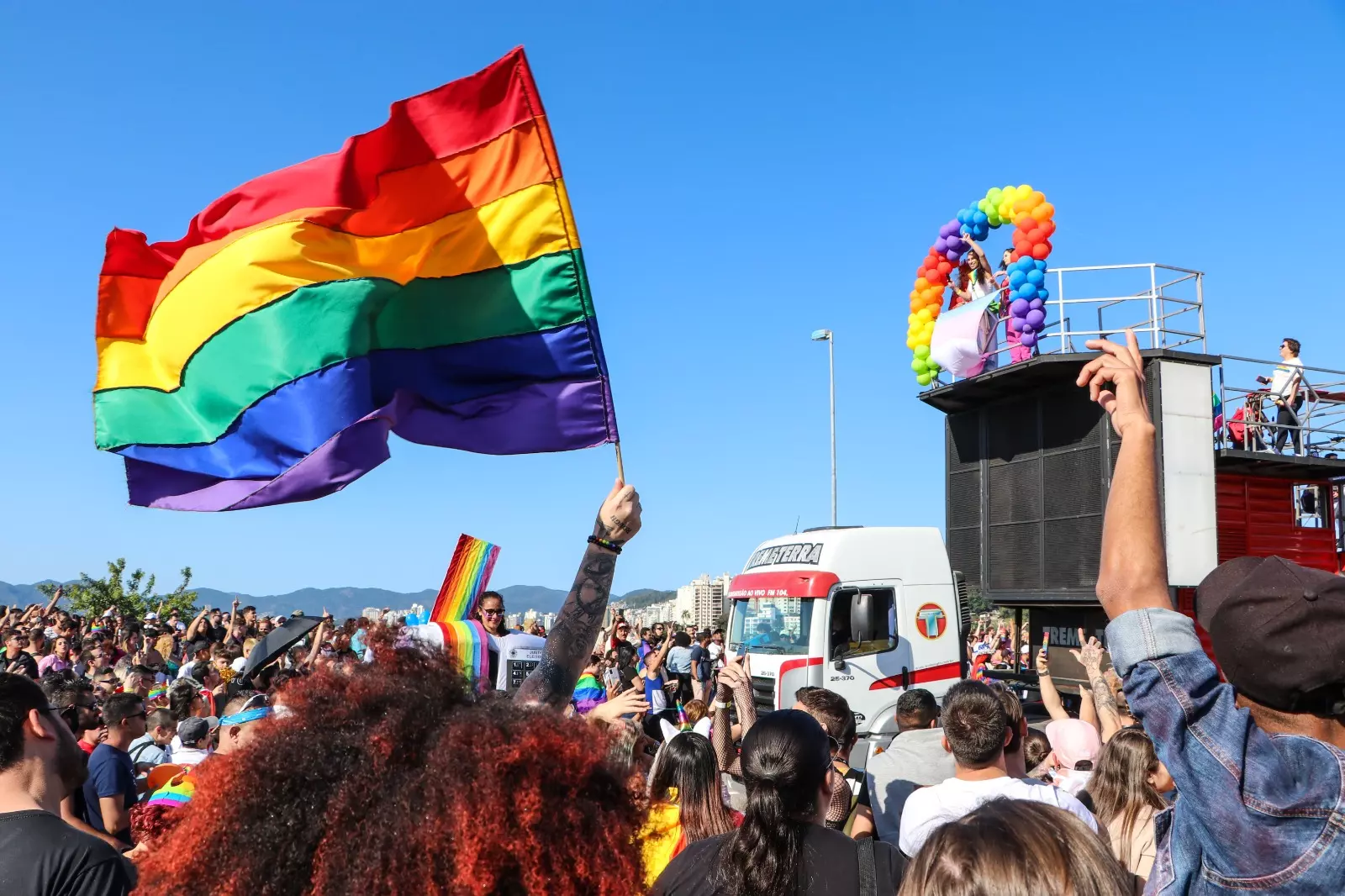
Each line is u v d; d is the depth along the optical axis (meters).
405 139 4.33
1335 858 1.52
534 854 1.31
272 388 4.17
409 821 1.32
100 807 5.12
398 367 4.38
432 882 1.29
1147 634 1.70
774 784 2.57
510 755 1.34
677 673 16.16
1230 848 1.59
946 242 14.10
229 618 17.47
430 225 4.38
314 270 4.21
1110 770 3.95
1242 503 12.61
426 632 4.43
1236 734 1.60
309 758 1.41
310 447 4.08
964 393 13.70
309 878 1.34
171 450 4.30
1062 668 12.80
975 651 18.75
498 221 4.35
